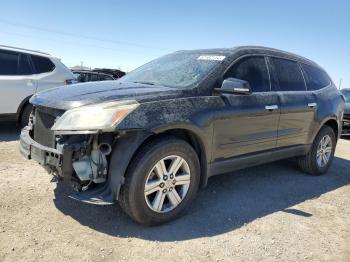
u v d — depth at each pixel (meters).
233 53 4.51
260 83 4.72
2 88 6.89
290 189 5.18
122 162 3.30
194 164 3.80
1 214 3.54
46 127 3.59
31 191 4.16
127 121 3.24
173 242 3.34
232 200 4.52
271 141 4.84
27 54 7.39
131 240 3.30
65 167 3.21
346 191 5.34
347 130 10.91
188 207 4.16
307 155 5.78
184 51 5.14
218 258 3.15
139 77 4.73
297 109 5.12
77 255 2.99
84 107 3.29
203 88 3.98
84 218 3.64
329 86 6.18
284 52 5.43
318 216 4.29
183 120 3.61
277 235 3.68
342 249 3.54
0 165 5.00
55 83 7.64
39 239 3.17
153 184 3.50
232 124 4.18
